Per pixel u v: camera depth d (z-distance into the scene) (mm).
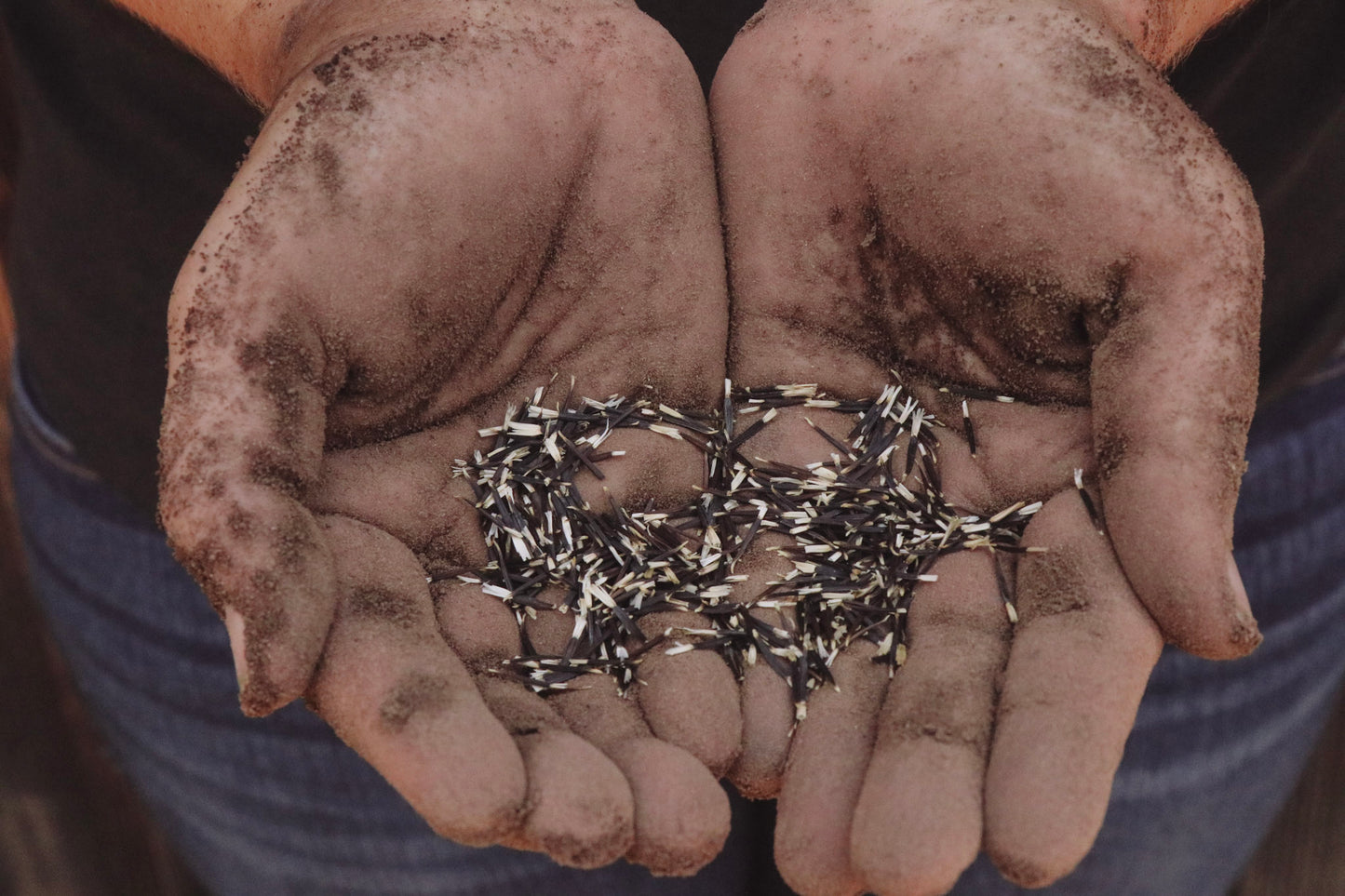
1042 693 518
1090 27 560
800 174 586
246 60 584
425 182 551
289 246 538
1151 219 543
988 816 509
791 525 570
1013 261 560
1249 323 539
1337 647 667
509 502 566
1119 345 543
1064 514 545
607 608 555
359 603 526
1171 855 671
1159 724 643
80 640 659
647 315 585
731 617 555
